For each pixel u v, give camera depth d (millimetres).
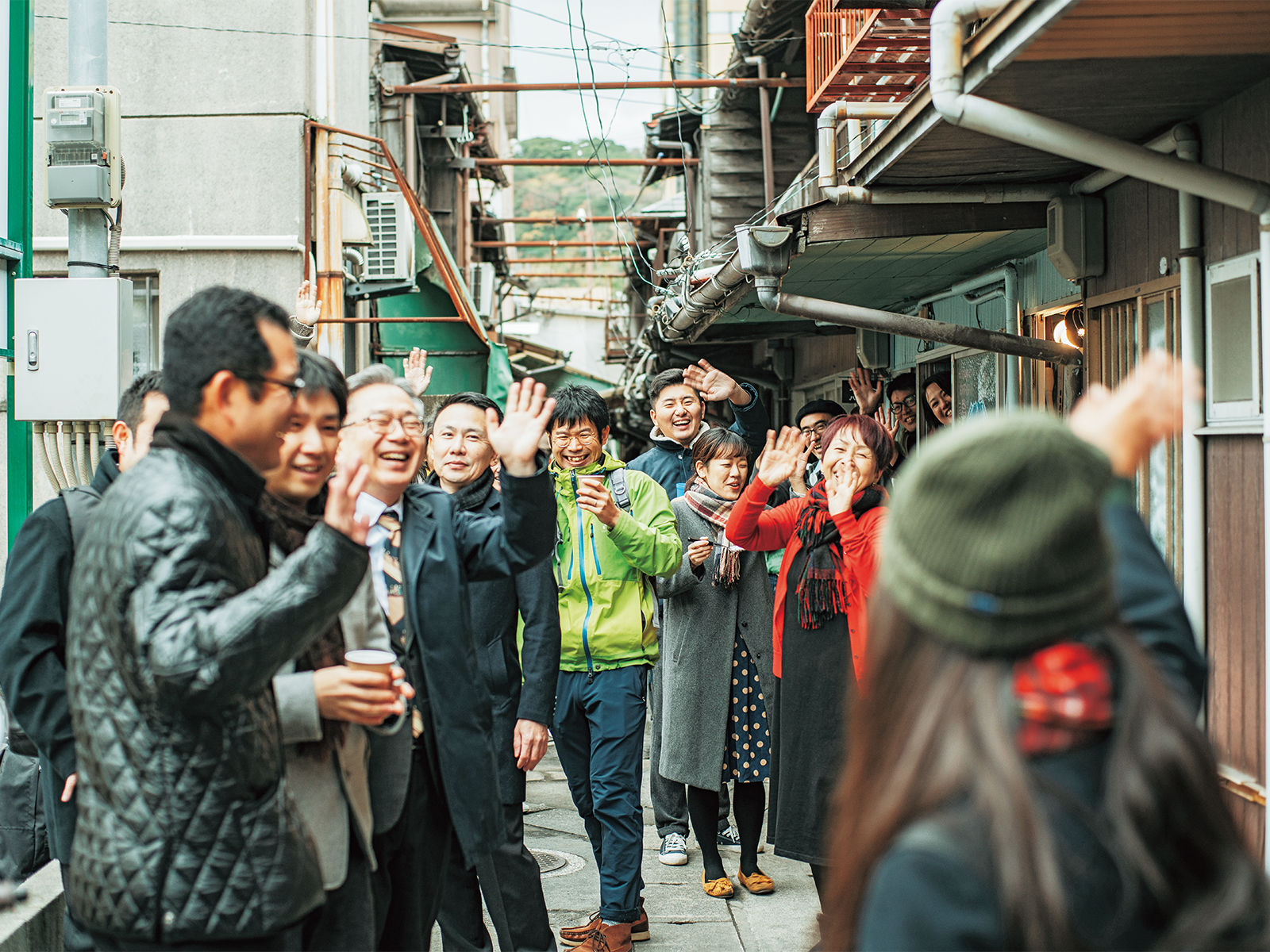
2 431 5281
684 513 4480
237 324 1875
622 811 3916
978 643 1056
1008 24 2986
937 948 971
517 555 2777
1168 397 1332
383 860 2641
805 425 5973
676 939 4012
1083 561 1056
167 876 1737
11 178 5148
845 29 7219
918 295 7750
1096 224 4629
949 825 1010
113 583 1752
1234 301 3641
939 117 3707
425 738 2715
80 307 4551
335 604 1780
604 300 30016
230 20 8016
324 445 2355
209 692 1688
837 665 3523
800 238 5000
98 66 4637
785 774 3598
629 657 3998
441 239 11281
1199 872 1038
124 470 2830
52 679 2586
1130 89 3375
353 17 10555
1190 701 1450
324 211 8180
